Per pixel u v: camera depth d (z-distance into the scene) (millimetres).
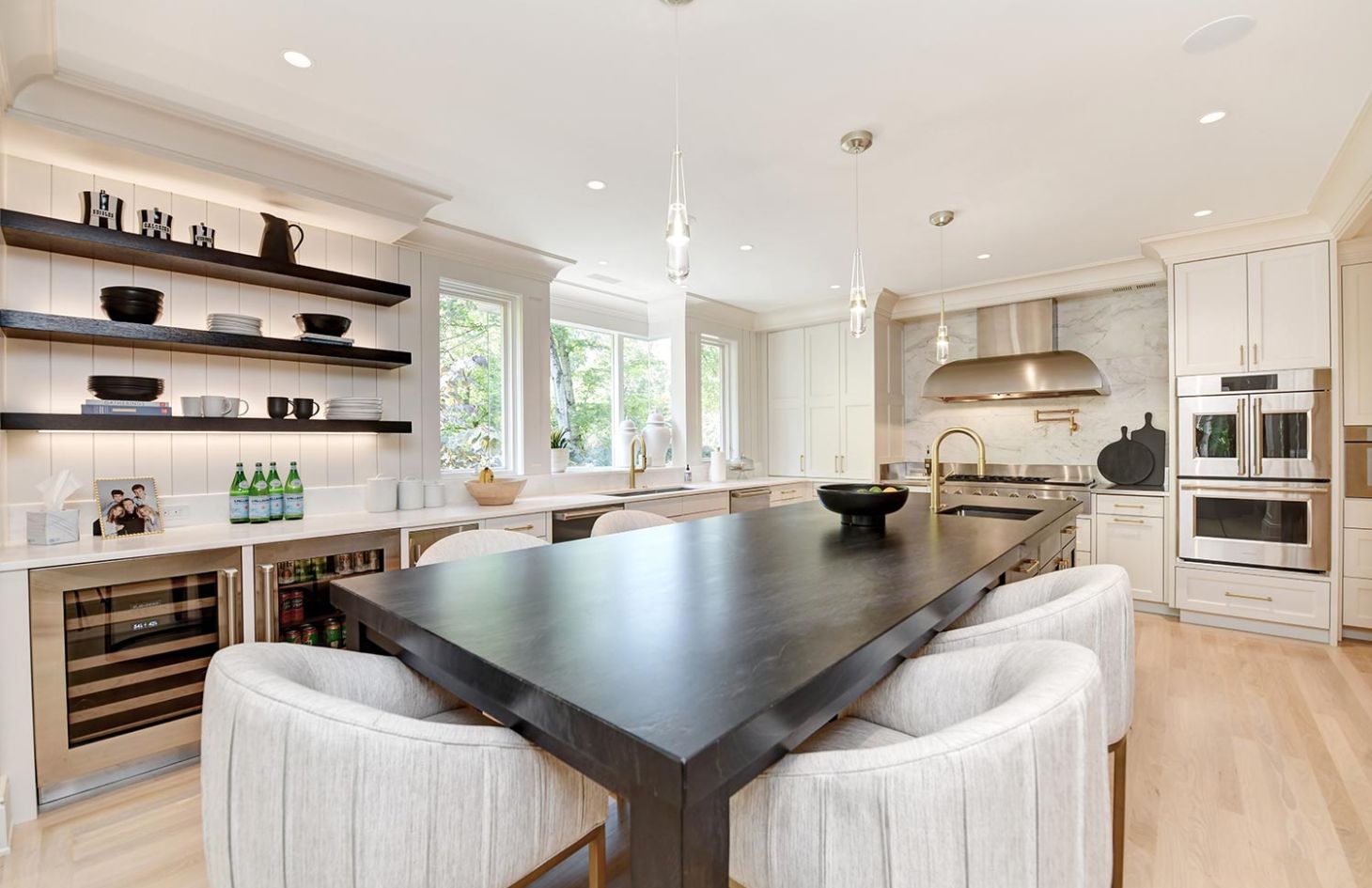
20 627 1846
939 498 2520
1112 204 3123
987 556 1636
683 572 1482
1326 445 3309
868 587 1314
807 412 5551
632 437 4785
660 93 2117
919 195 2998
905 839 693
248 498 2623
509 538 2062
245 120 2271
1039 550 2170
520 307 3898
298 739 782
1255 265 3482
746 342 5750
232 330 2537
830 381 5379
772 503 5137
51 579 1890
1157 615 3920
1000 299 4738
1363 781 1997
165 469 2492
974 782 674
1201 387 3654
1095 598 1272
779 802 792
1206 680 2861
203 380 2615
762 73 2008
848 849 731
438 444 3439
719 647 938
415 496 3127
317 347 2750
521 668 853
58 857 1699
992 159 2617
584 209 3141
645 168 2688
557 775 974
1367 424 3359
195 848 1743
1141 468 4406
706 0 1665
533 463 3969
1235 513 3576
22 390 2182
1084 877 752
